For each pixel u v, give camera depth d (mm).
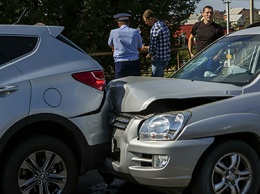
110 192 5430
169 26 23812
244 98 4633
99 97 4789
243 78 5023
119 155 4652
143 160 4371
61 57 4723
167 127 4320
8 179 4371
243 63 5254
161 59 9352
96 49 20516
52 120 4504
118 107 4848
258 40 5391
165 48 9328
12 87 4375
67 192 4656
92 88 4750
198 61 5852
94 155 4750
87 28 20438
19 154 4410
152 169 4293
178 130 4289
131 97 4719
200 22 9516
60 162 4633
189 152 4266
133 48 8734
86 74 4734
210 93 4586
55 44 4762
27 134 4555
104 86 4871
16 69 4488
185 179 4297
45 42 4723
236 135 4605
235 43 5621
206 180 4387
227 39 5863
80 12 21297
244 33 5730
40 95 4473
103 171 4898
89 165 4746
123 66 8734
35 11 19922
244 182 4625
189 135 4285
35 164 4512
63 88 4594
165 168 4238
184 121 4316
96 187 5609
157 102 4668
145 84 5020
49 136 4570
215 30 9258
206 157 4398
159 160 4270
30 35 4691
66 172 4652
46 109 4469
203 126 4324
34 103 4434
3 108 4320
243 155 4582
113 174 4766
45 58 4648
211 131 4344
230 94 4652
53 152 4578
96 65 4855
